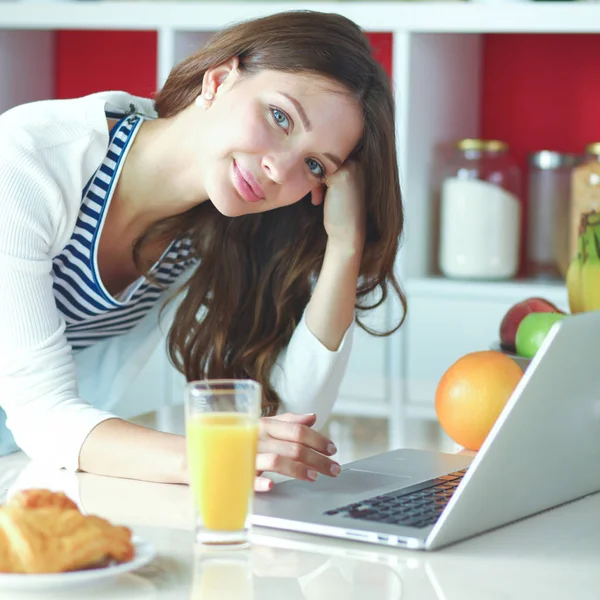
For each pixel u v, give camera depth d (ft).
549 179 10.02
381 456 4.74
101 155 5.41
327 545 3.48
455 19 9.64
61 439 4.59
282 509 3.79
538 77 11.03
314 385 5.72
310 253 6.20
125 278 6.23
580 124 10.93
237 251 6.18
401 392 6.61
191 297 6.22
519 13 9.50
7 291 4.89
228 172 5.27
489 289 9.71
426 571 3.22
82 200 5.51
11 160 5.04
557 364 3.40
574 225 9.71
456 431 4.90
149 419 5.67
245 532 3.42
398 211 5.89
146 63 12.12
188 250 6.25
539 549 3.47
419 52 9.98
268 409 5.77
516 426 3.41
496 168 10.10
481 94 11.24
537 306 5.60
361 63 5.29
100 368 6.48
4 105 11.55
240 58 5.32
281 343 6.13
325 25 5.23
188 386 3.42
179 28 10.38
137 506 3.95
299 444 4.32
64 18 10.80
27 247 4.96
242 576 3.14
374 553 3.39
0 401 4.88
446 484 4.18
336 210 5.78
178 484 4.33
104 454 4.47
